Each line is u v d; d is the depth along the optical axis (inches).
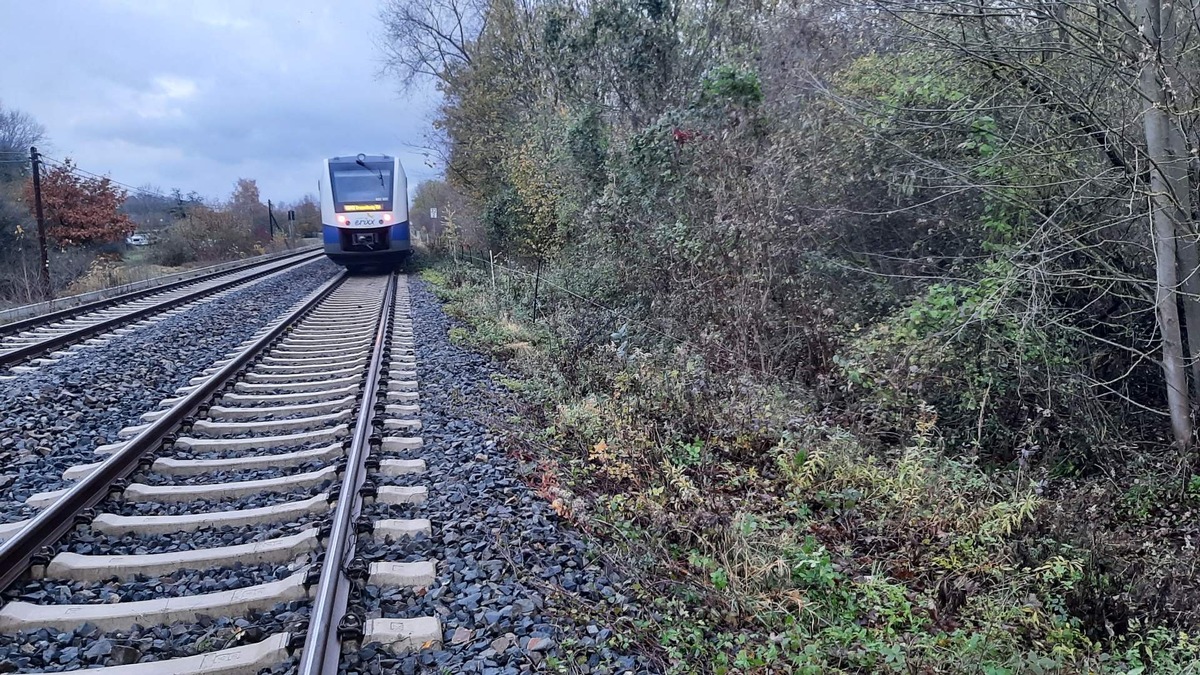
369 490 225.0
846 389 331.6
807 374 369.1
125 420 319.3
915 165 376.2
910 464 251.1
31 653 151.3
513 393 368.2
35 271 962.1
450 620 165.0
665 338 424.2
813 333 368.2
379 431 289.6
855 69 421.4
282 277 1087.6
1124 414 338.6
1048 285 304.8
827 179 405.7
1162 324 298.2
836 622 179.9
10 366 407.5
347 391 363.3
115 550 195.5
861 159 401.1
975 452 287.6
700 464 264.1
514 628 160.9
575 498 230.8
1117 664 175.6
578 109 712.4
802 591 191.0
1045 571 200.8
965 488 250.7
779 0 629.0
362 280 1058.7
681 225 448.5
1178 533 256.2
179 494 230.5
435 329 576.4
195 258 1679.4
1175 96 266.1
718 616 177.5
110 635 159.3
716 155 448.1
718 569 193.9
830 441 279.4
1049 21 312.5
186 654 152.5
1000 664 162.9
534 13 936.3
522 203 885.2
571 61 751.1
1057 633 178.4
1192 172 307.1
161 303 666.2
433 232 1505.9
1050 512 229.8
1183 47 297.4
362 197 1010.7
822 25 499.5
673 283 452.4
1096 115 307.0
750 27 680.4
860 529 234.4
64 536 198.1
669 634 160.6
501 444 283.1
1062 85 312.2
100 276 988.6
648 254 497.0
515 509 221.9
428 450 277.3
